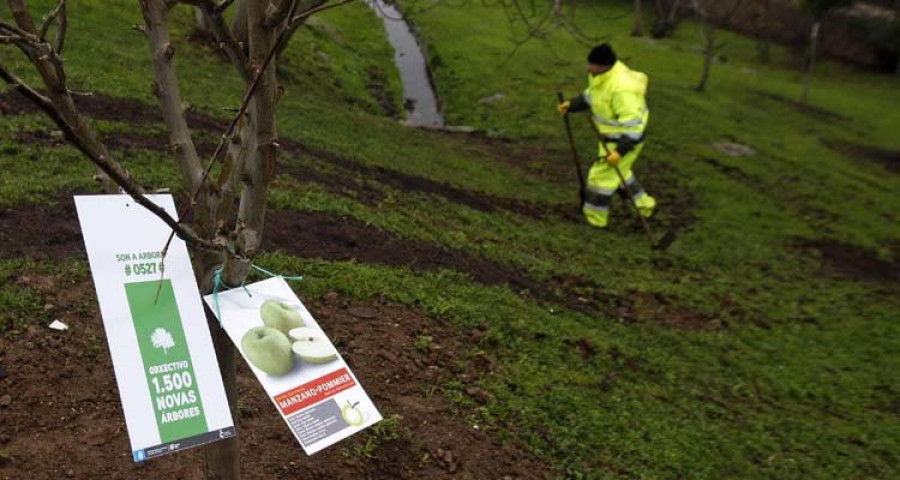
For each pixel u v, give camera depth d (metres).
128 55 11.27
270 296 2.50
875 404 7.05
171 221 2.00
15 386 3.85
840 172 15.53
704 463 5.08
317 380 2.41
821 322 8.87
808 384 7.18
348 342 4.98
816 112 19.73
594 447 4.79
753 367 7.25
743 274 10.10
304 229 6.54
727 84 20.55
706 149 15.36
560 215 11.20
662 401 5.91
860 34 24.59
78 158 6.98
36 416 3.71
